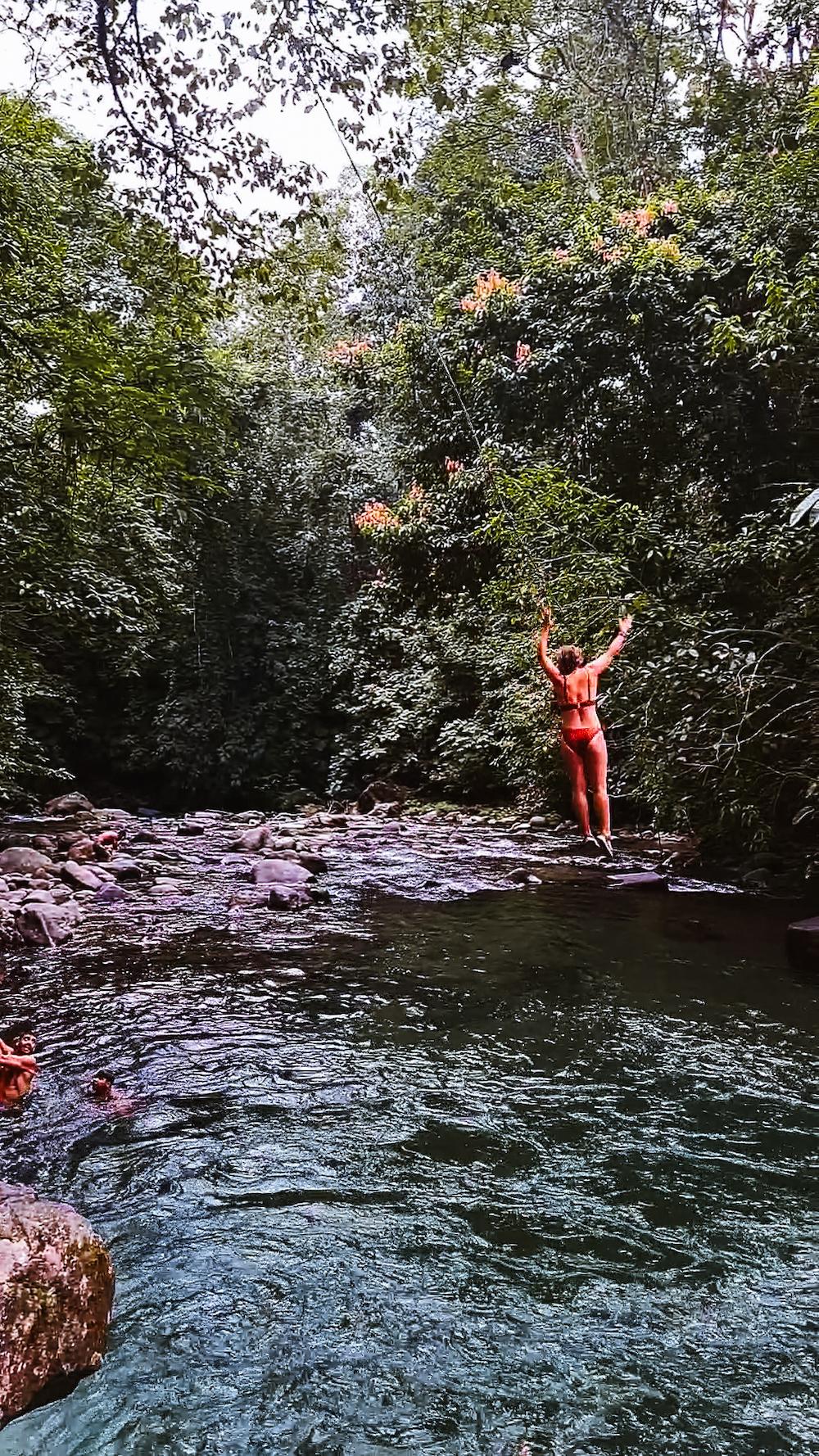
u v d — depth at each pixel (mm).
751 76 12641
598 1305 2844
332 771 19141
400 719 17922
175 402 9031
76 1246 2768
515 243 14977
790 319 9117
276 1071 4629
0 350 8938
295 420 20828
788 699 9211
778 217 10344
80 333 8891
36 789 19203
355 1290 2906
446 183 15727
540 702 12891
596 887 9281
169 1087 4422
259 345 20641
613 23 13766
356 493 20469
